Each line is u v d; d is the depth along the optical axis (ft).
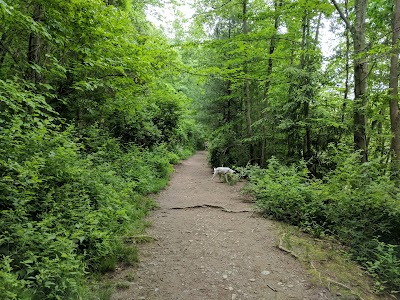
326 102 34.42
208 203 27.53
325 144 34.53
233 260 15.05
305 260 15.10
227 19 51.83
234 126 53.26
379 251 15.80
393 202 17.72
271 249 16.67
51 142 16.71
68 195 16.11
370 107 29.68
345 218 19.04
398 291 12.84
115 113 39.65
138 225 19.44
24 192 12.31
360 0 29.32
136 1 46.96
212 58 52.65
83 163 19.58
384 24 37.35
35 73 23.25
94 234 13.46
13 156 13.55
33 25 18.04
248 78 39.42
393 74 28.32
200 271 13.69
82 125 32.65
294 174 25.14
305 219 20.97
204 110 58.08
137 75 29.07
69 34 23.26
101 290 11.27
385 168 23.84
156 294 11.54
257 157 45.21
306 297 11.72
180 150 71.26
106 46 24.97
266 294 11.84
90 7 22.68
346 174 20.86
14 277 8.55
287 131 36.14
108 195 18.90
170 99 54.49
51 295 9.20
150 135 46.32
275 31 38.50
